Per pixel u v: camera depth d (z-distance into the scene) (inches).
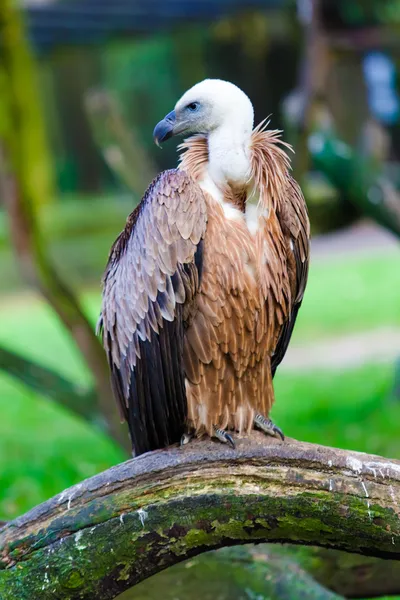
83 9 805.2
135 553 210.5
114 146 519.8
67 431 633.6
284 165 253.3
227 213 245.6
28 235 439.8
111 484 210.2
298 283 266.4
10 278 1270.9
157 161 1835.6
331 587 286.4
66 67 1871.3
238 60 1801.2
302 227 258.5
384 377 711.1
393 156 1486.2
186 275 240.5
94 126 520.1
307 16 561.6
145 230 249.1
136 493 209.3
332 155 534.3
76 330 438.3
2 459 550.9
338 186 542.9
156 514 208.8
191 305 244.5
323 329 912.3
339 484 207.9
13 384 809.5
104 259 1339.8
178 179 244.2
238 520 210.2
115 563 210.2
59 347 914.7
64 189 1909.4
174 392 249.6
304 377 735.7
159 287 244.1
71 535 208.5
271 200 246.8
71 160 1919.3
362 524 207.8
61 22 805.9
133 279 253.4
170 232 240.5
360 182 531.8
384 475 208.2
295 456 210.5
